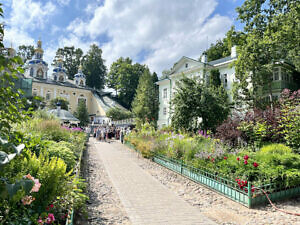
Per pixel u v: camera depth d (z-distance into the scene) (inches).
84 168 324.2
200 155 284.8
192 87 602.2
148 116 1434.5
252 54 647.8
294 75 869.2
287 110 358.0
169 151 361.4
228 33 727.1
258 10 657.6
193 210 186.1
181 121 583.2
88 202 191.3
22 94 81.7
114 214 170.7
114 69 2529.5
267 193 207.8
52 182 123.5
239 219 169.3
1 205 88.4
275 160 239.5
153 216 170.2
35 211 110.3
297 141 322.7
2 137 74.2
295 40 572.4
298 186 227.6
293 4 565.3
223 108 589.6
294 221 165.5
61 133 388.8
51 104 1539.1
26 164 128.2
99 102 2071.9
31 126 322.0
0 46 69.6
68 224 117.7
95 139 977.5
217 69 957.8
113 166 360.8
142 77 1711.4
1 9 67.9
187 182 276.2
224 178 232.8
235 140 413.1
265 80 680.4
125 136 733.9
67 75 2534.5
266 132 378.3
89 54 2568.9
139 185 256.1
